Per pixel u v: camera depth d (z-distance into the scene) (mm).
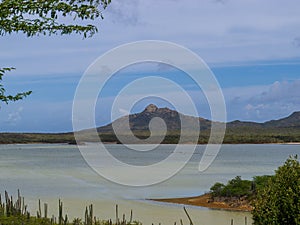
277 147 141000
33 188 49344
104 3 9984
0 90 10961
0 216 22438
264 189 12367
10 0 9398
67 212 34500
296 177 11883
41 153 125188
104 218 32188
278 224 11711
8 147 152000
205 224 30891
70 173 65938
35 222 22250
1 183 54719
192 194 43188
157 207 37188
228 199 38375
